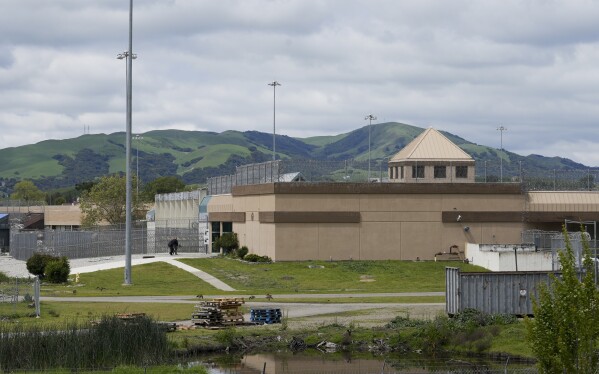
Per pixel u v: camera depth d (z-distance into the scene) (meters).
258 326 65.94
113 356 50.38
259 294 89.06
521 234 117.75
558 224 120.56
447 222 115.88
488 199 117.00
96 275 103.56
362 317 70.06
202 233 136.50
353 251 114.06
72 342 49.94
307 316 70.81
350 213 113.88
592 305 34.03
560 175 123.94
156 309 73.44
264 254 116.06
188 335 60.88
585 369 33.94
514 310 66.38
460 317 64.12
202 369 48.41
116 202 195.62
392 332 62.84
